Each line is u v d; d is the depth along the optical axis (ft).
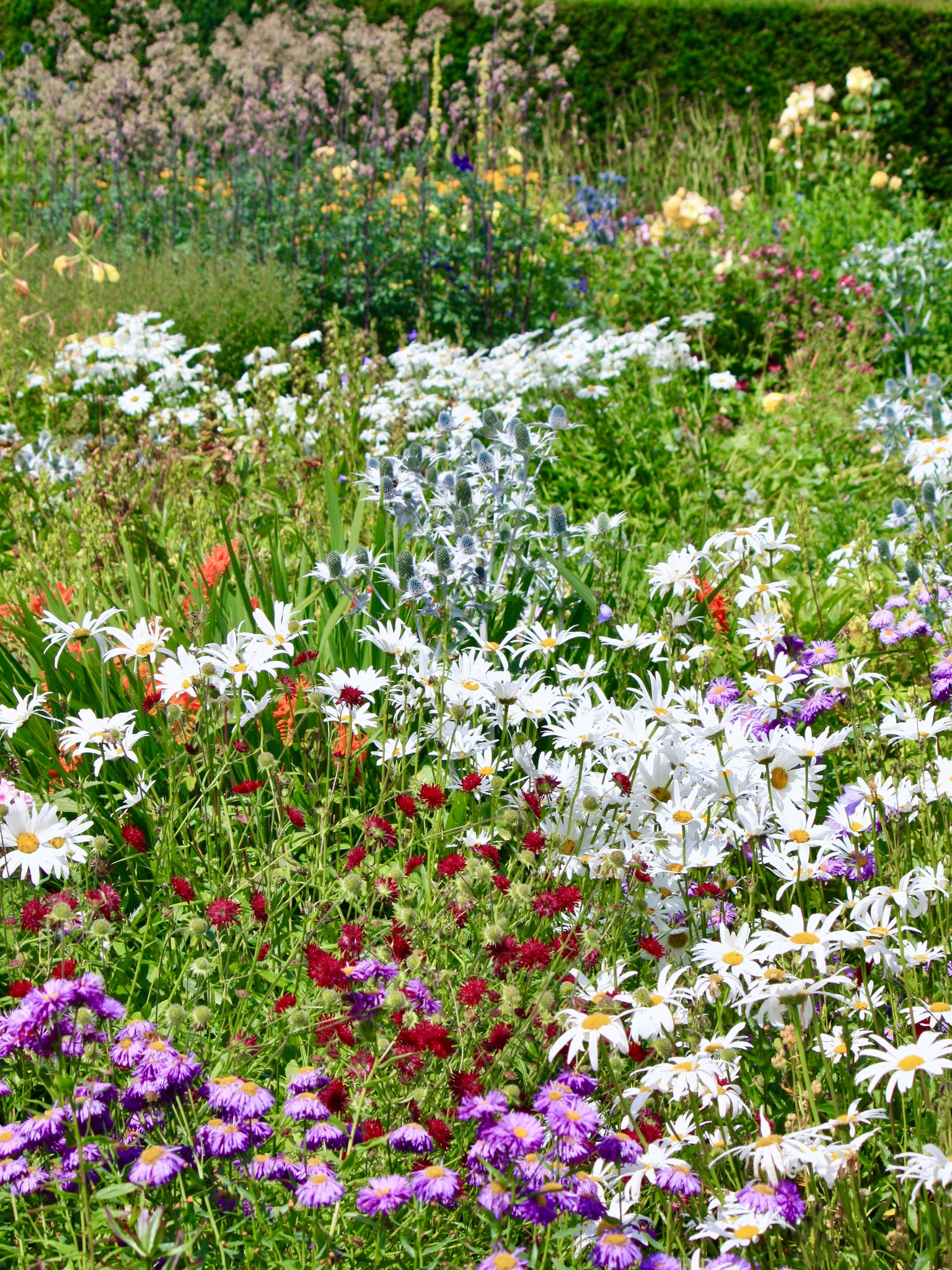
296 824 9.30
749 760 9.07
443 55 52.70
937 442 15.76
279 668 11.62
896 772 9.70
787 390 27.53
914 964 7.96
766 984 6.95
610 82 51.72
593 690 11.85
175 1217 6.36
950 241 32.35
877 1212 7.24
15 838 8.20
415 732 10.87
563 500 20.66
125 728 9.84
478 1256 6.64
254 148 36.42
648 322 29.99
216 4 50.47
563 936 7.94
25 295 25.66
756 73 49.65
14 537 18.07
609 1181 6.58
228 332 28.19
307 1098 6.42
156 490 17.76
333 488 14.08
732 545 14.11
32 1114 6.88
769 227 34.58
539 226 32.30
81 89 43.47
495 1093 6.32
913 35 46.09
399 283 30.17
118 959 8.71
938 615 11.66
